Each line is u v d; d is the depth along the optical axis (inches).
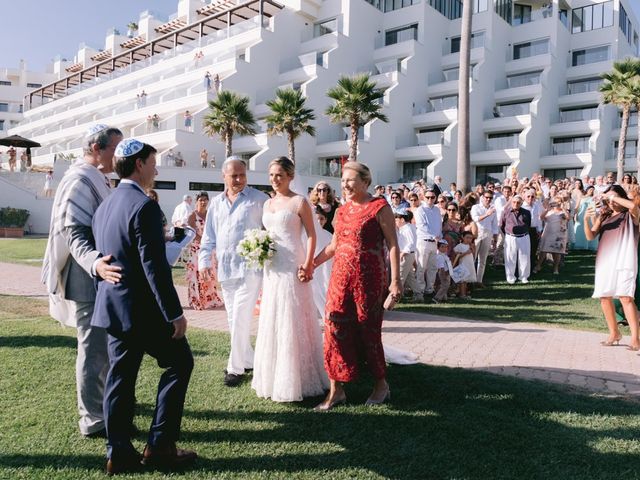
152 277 110.2
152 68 1820.9
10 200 1128.8
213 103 1131.9
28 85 2844.5
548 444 129.7
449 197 452.1
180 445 131.0
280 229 165.5
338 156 1429.6
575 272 492.7
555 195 580.7
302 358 162.9
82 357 135.3
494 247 550.6
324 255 171.0
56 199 132.1
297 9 1641.2
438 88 1608.0
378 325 157.5
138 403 158.7
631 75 1098.7
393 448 128.3
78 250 121.7
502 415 147.8
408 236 351.9
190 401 161.2
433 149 1406.3
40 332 243.3
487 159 1437.0
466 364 204.8
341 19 1625.2
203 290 325.1
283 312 162.2
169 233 143.4
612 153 1531.7
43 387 169.0
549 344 237.6
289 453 126.3
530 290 410.6
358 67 1633.9
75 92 2263.8
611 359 212.1
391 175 1465.3
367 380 181.8
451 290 392.5
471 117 1501.0
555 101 1596.9
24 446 128.3
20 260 597.6
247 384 177.5
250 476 115.0
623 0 1689.2
